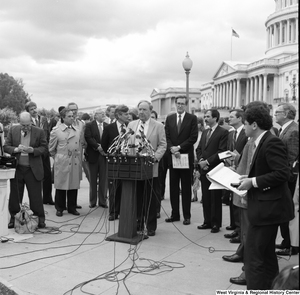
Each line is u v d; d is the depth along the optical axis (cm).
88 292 398
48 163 868
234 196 464
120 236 590
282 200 349
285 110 523
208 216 668
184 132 693
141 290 404
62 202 769
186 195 699
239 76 7562
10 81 9412
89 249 543
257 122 363
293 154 497
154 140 623
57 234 624
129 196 583
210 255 521
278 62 7038
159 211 759
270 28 8188
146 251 536
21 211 638
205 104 9644
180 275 446
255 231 355
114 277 438
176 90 9175
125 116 750
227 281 430
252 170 364
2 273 452
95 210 820
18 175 656
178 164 682
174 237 612
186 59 1515
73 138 761
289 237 523
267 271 370
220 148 655
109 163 583
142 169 564
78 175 767
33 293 396
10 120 4059
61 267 471
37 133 658
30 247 553
